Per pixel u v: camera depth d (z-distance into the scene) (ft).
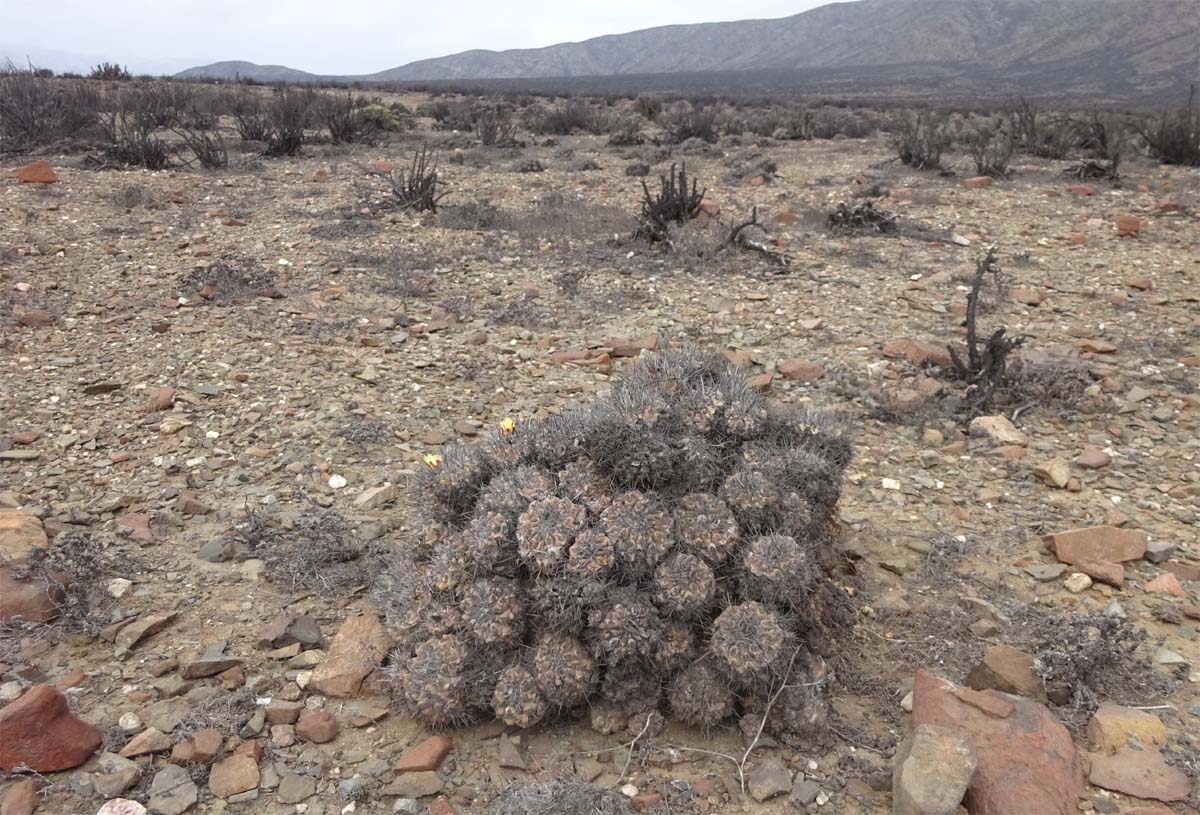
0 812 8.48
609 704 10.09
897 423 19.30
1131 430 18.92
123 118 63.00
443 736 9.91
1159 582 13.08
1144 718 9.97
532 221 39.83
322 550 13.47
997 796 8.59
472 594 9.86
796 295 29.37
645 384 12.53
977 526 15.01
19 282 27.58
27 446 16.89
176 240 34.58
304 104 86.17
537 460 11.12
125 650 11.14
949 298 29.09
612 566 9.71
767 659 9.32
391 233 37.14
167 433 17.61
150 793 8.91
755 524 10.37
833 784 9.36
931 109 145.18
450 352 23.13
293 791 9.11
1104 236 38.42
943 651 11.69
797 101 186.60
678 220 39.65
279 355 22.30
